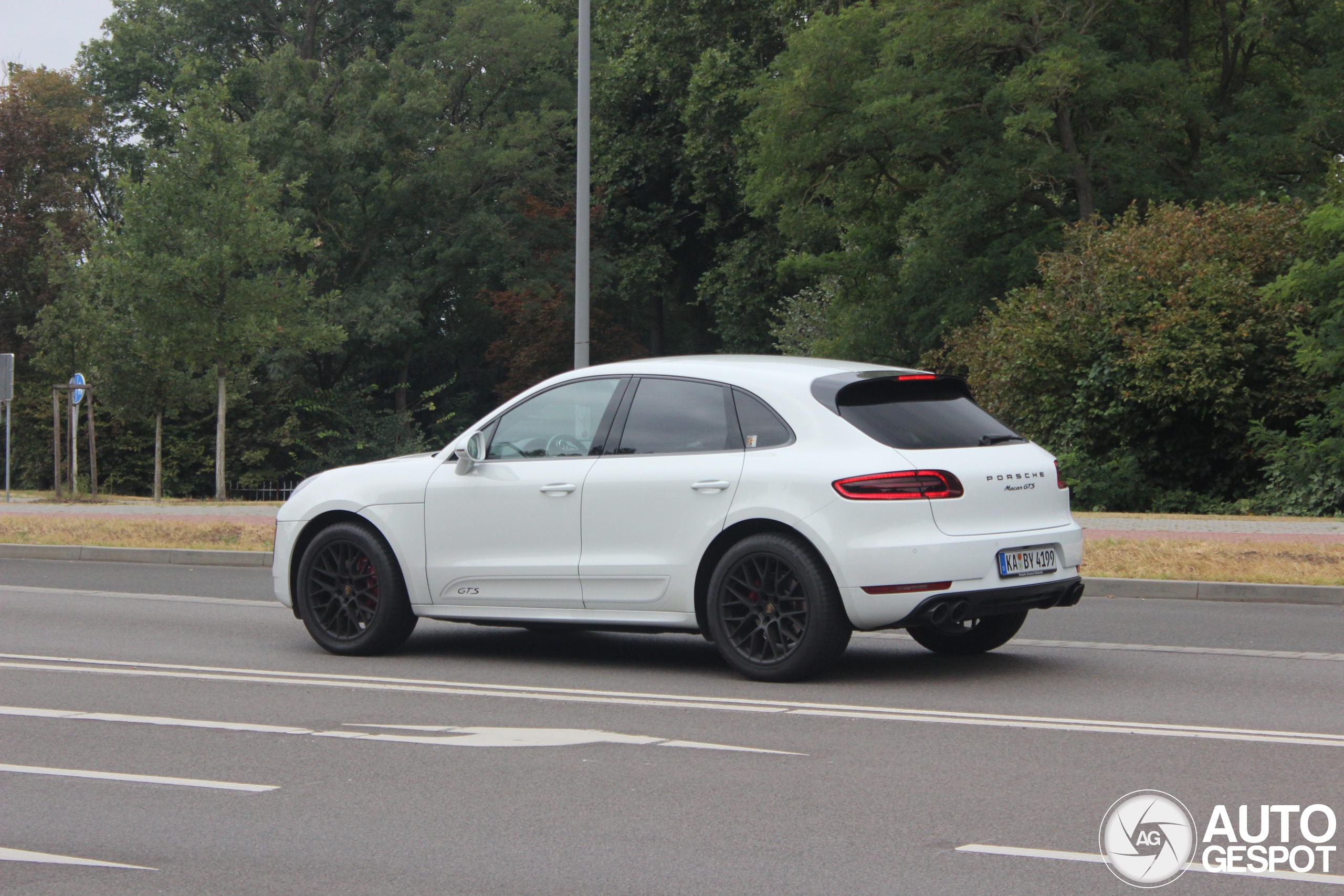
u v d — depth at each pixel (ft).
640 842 16.81
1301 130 105.50
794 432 27.71
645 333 209.36
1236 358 77.20
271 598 45.21
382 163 167.32
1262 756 21.31
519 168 177.37
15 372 158.51
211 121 95.91
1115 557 47.80
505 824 17.71
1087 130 112.78
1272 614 39.58
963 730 23.34
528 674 29.58
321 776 20.36
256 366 161.17
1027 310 86.48
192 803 18.90
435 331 192.75
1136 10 113.91
